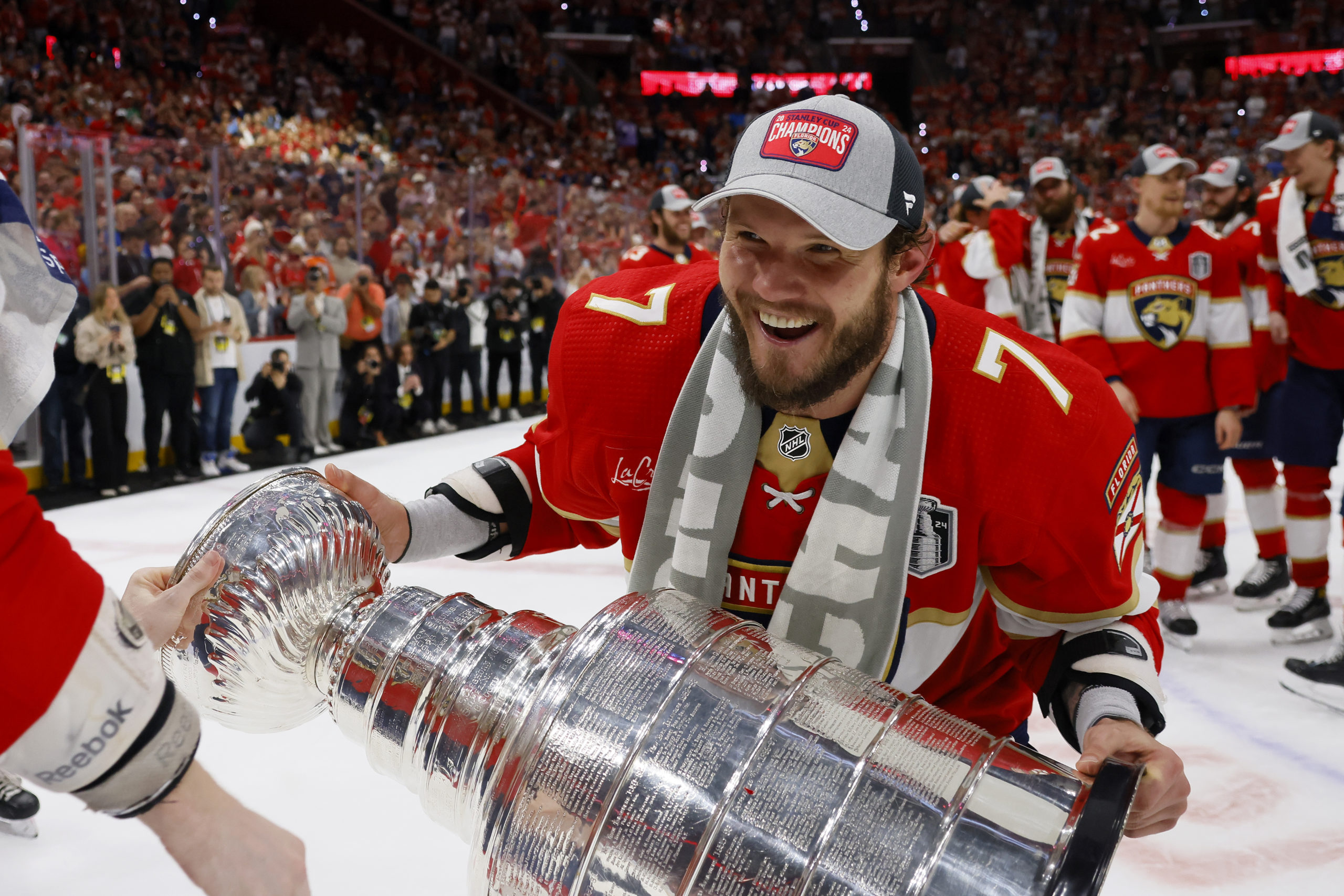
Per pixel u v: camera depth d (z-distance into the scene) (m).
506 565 4.36
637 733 0.90
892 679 1.15
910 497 1.05
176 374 6.31
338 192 7.90
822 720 0.91
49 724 0.70
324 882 1.99
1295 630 3.61
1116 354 3.55
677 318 1.13
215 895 0.82
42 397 0.86
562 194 10.55
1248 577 4.08
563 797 0.90
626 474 1.18
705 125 24.30
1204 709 3.00
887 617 1.07
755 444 1.08
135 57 14.71
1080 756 1.13
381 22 19.08
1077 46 25.34
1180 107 23.31
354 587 1.11
